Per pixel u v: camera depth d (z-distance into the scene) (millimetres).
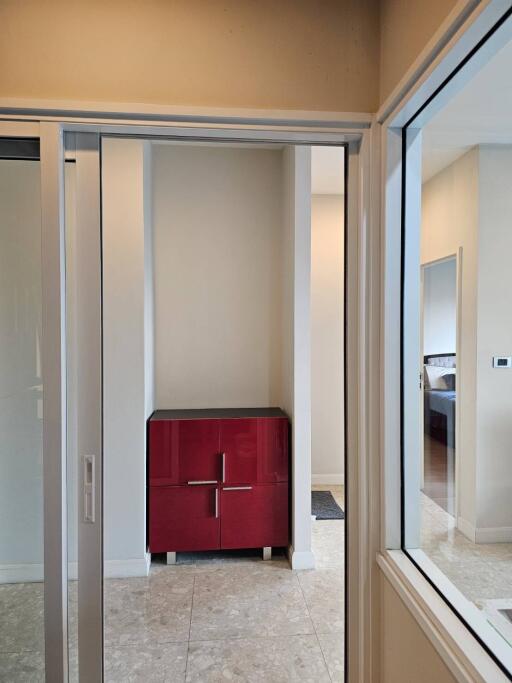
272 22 1485
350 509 1605
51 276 1478
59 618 1502
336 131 1514
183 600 2537
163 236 3354
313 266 4359
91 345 1552
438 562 1327
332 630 2262
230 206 3398
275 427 2990
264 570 2867
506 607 1007
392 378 1508
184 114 1445
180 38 1459
